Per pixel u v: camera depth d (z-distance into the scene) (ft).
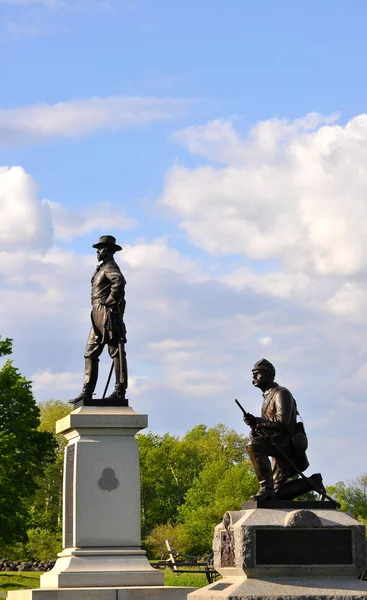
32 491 189.16
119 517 88.89
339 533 54.65
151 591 82.89
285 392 58.49
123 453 90.22
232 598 52.13
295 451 57.82
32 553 269.03
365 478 410.52
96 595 82.33
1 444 175.11
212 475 330.13
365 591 52.95
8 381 188.24
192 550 296.30
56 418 325.83
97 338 94.53
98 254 97.71
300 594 52.47
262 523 54.13
